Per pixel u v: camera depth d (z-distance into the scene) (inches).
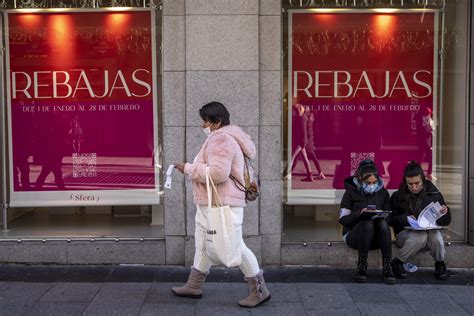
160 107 255.1
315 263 247.6
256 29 236.7
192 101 238.2
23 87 257.3
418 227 227.3
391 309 200.5
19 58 256.5
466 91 250.7
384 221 229.8
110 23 254.7
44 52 255.9
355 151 257.9
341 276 237.0
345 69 256.2
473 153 247.0
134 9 253.8
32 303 204.7
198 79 237.6
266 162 243.9
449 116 257.0
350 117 257.3
